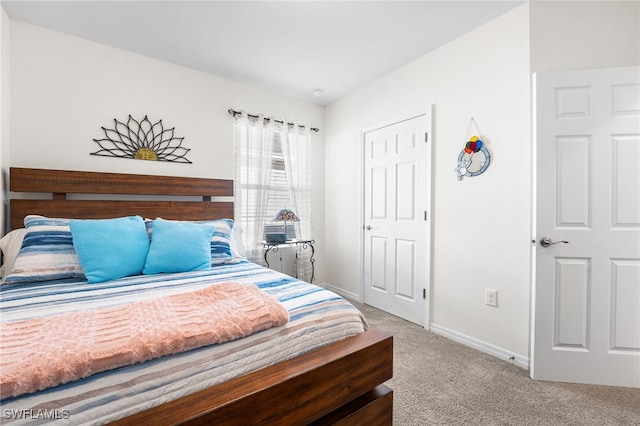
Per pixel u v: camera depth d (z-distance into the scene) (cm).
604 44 182
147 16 204
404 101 278
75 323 97
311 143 369
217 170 297
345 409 115
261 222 319
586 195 177
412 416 149
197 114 285
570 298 179
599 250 175
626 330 173
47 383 71
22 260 164
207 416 80
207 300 122
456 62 234
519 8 196
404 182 281
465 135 229
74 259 174
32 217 189
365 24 215
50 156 219
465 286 230
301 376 99
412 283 275
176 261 187
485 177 217
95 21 210
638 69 170
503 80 205
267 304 115
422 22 213
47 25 214
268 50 250
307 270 356
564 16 187
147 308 112
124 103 248
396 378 183
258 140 318
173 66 272
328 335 120
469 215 227
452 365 198
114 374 79
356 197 338
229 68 281
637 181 171
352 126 340
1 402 67
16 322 98
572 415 149
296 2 191
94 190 228
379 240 310
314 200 373
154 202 252
